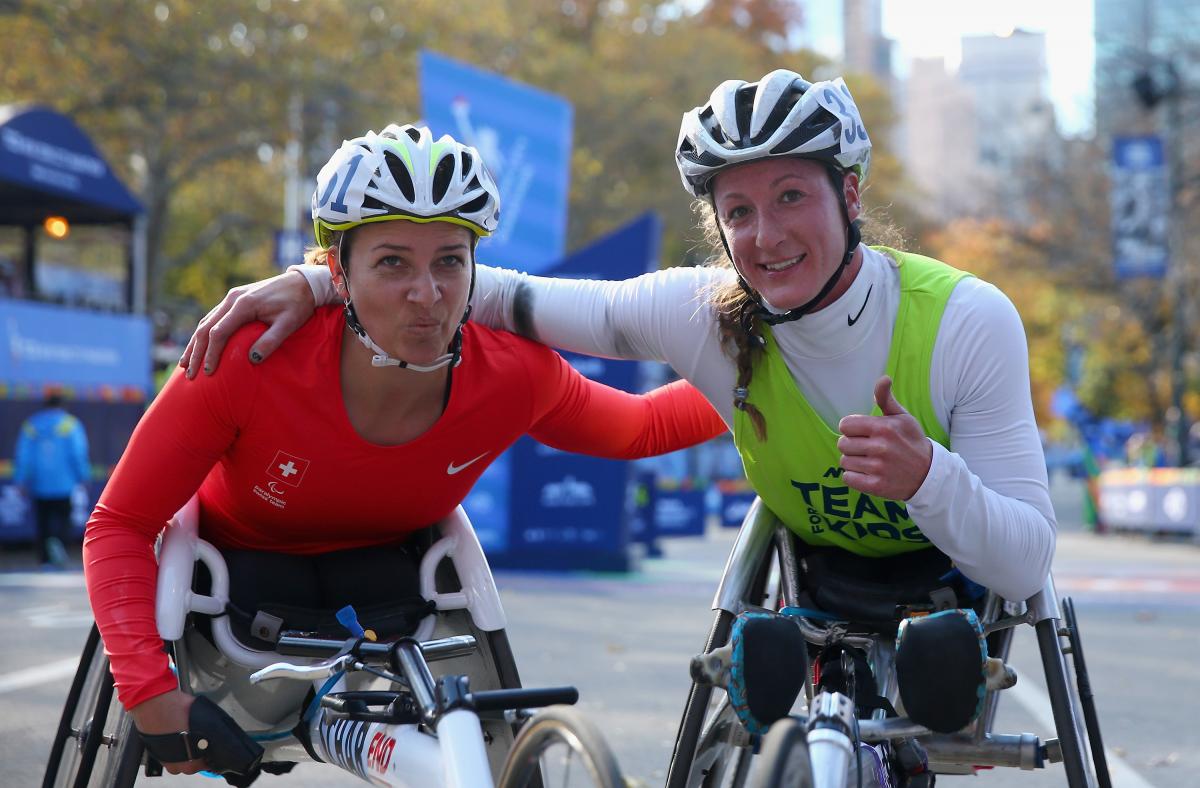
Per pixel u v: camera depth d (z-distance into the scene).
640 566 13.79
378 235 2.69
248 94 25.38
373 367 2.82
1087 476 25.17
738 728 2.77
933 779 3.04
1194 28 26.19
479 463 3.07
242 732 2.78
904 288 2.86
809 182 2.71
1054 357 42.78
